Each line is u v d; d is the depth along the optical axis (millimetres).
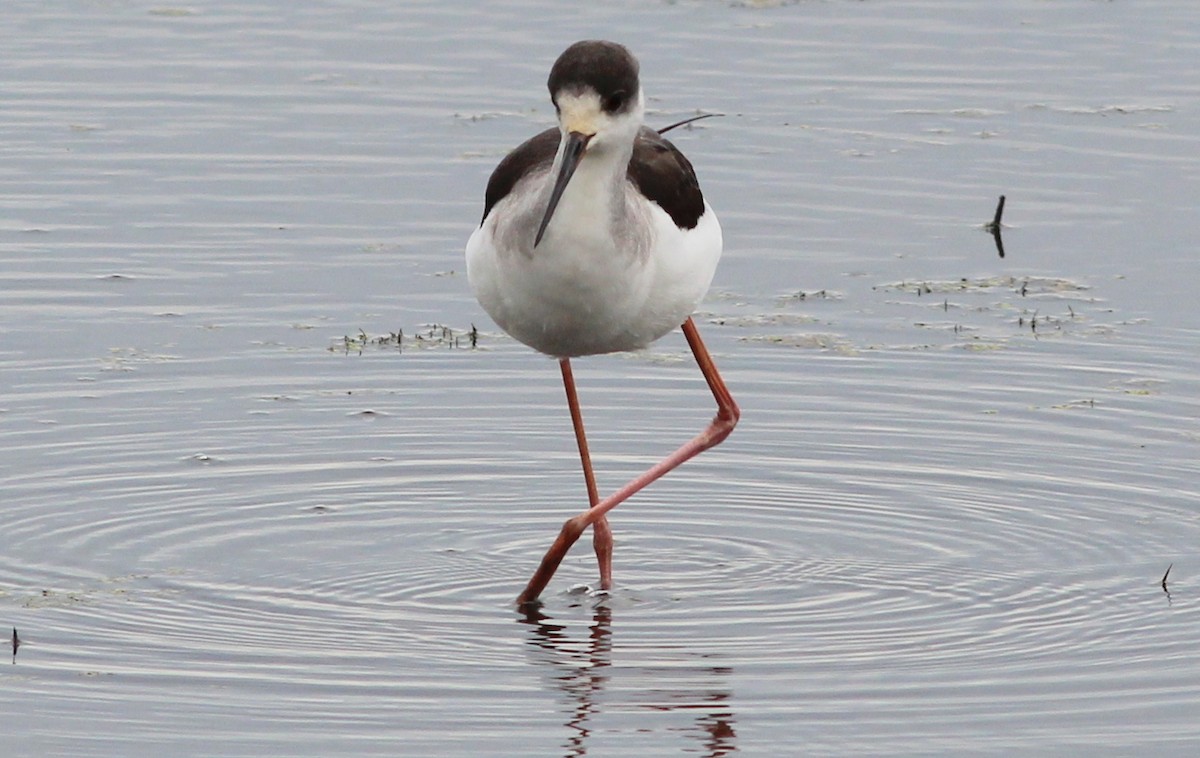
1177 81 18203
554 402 12633
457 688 8836
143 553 10352
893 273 14562
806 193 15883
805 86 18047
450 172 16219
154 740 8273
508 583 10164
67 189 15875
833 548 10625
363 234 15141
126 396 12477
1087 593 9938
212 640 9297
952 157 16578
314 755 8164
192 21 19859
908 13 20078
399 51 18891
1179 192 15820
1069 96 17875
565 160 8375
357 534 10719
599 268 8664
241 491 11211
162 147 16734
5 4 20281
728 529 10906
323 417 12289
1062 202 15703
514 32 19344
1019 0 20484
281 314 13828
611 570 10219
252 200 15727
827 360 13148
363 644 9305
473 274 9195
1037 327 13609
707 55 18750
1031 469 11570
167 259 14648
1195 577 10117
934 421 12266
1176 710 8594
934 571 10273
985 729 8422
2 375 12727
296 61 18656
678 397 12688
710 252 9469
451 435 12109
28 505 10891
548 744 8305
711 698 8734
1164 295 14086
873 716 8547
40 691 8703
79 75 18312
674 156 9570
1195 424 12125
